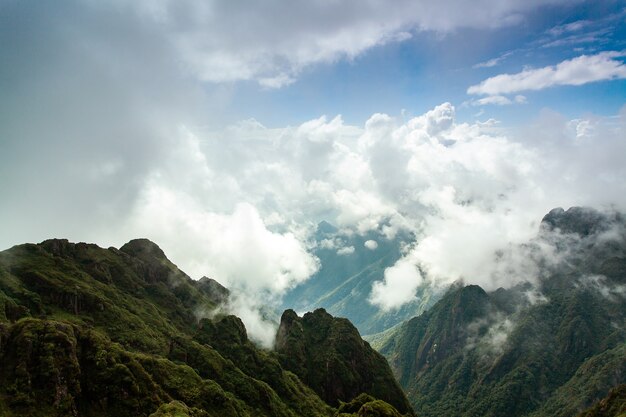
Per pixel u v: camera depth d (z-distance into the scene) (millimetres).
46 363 152000
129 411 158250
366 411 188000
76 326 177250
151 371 187500
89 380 160500
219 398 193375
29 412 140375
